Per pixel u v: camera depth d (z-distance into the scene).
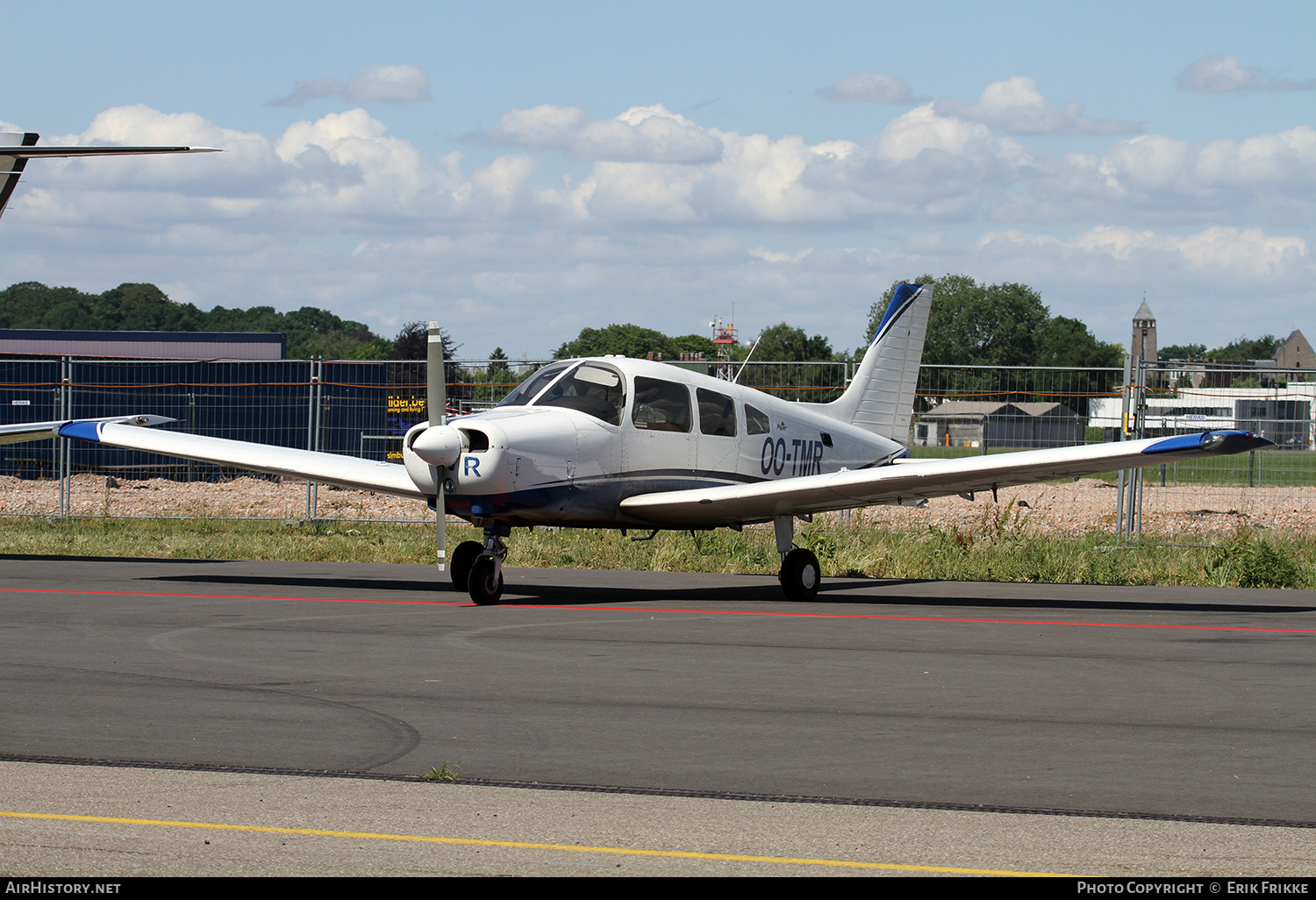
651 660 17.94
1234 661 18.31
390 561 35.69
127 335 95.69
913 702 14.95
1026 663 18.00
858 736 13.05
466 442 23.91
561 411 25.61
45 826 9.71
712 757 12.09
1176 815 10.25
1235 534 36.34
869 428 35.03
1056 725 13.67
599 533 40.56
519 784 11.04
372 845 9.39
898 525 44.44
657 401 27.33
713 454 28.42
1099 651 19.31
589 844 9.48
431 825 9.86
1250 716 14.21
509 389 47.78
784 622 22.66
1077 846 9.48
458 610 23.98
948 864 9.09
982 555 35.97
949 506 52.91
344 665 17.14
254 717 13.65
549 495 24.86
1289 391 44.75
